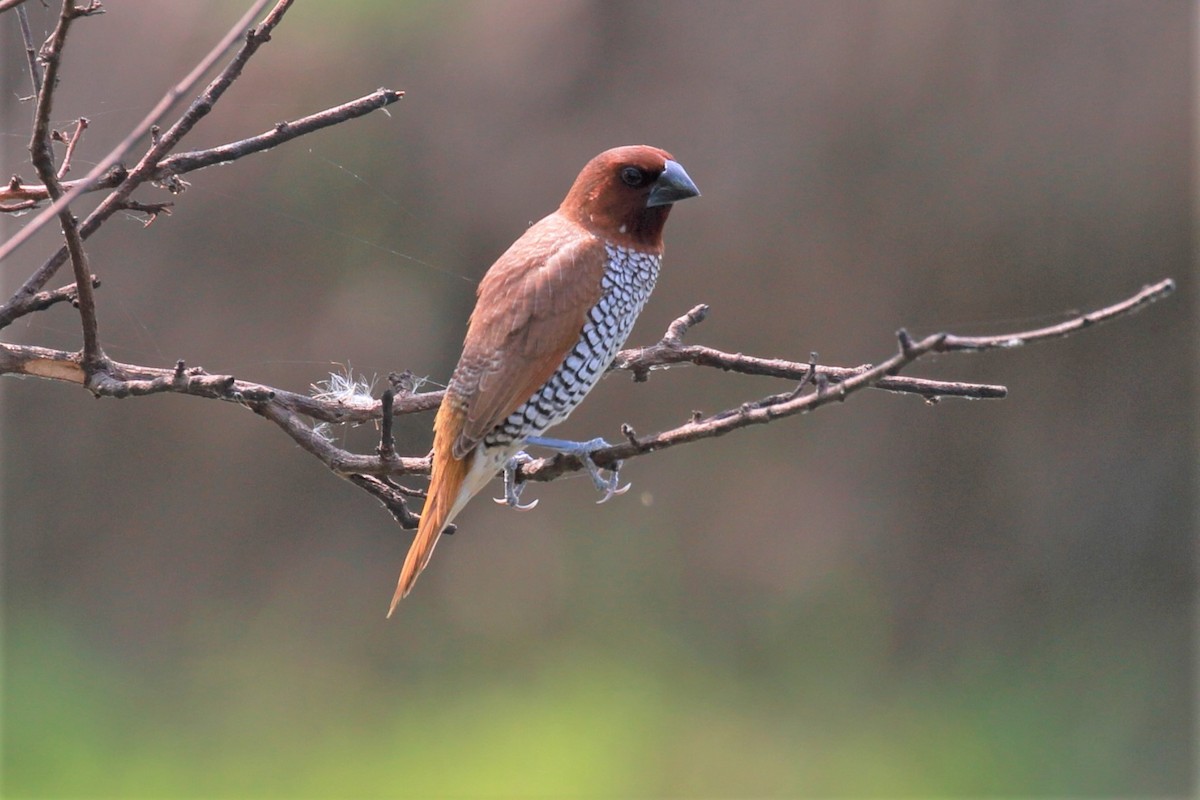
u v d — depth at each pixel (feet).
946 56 50.70
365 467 17.15
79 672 48.42
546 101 52.29
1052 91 50.39
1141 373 51.21
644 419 51.83
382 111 51.21
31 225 12.72
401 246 51.16
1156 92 49.78
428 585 51.96
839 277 51.37
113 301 49.21
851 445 51.96
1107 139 50.24
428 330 50.83
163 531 51.78
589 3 52.70
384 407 16.33
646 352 20.84
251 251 50.37
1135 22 49.83
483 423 20.21
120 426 51.93
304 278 50.65
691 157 51.80
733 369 20.22
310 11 51.57
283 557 51.96
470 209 51.37
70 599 50.90
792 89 51.70
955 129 50.90
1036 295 51.34
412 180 51.37
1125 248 50.88
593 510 52.29
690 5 52.60
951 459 51.90
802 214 51.37
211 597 51.37
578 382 21.15
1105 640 50.21
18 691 46.73
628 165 21.45
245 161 50.14
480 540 52.29
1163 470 51.03
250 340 50.01
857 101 51.24
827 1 51.72
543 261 21.01
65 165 17.26
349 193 50.83
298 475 52.26
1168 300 50.65
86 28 49.21
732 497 51.90
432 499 20.21
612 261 21.35
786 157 51.49
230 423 52.01
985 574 51.49
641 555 51.57
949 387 17.92
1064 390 51.57
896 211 51.11
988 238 51.03
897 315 51.44
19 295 16.99
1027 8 50.26
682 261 51.34
